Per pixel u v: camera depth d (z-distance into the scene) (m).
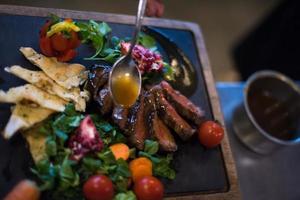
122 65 0.38
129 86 0.38
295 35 0.70
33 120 0.35
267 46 0.75
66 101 0.37
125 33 0.46
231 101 0.55
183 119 0.42
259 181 0.50
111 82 0.37
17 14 0.42
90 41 0.43
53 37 0.38
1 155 0.35
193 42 0.49
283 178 0.51
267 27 0.73
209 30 0.89
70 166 0.33
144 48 0.42
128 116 0.38
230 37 0.89
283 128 0.51
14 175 0.34
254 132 0.49
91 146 0.34
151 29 0.48
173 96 0.41
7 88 0.37
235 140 0.51
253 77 0.52
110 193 0.34
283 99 0.53
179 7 0.89
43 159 0.34
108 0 0.81
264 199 0.49
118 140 0.38
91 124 0.35
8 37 0.40
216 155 0.43
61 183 0.34
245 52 0.79
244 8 0.95
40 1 0.54
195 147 0.42
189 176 0.41
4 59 0.39
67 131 0.35
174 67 0.46
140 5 0.35
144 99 0.40
